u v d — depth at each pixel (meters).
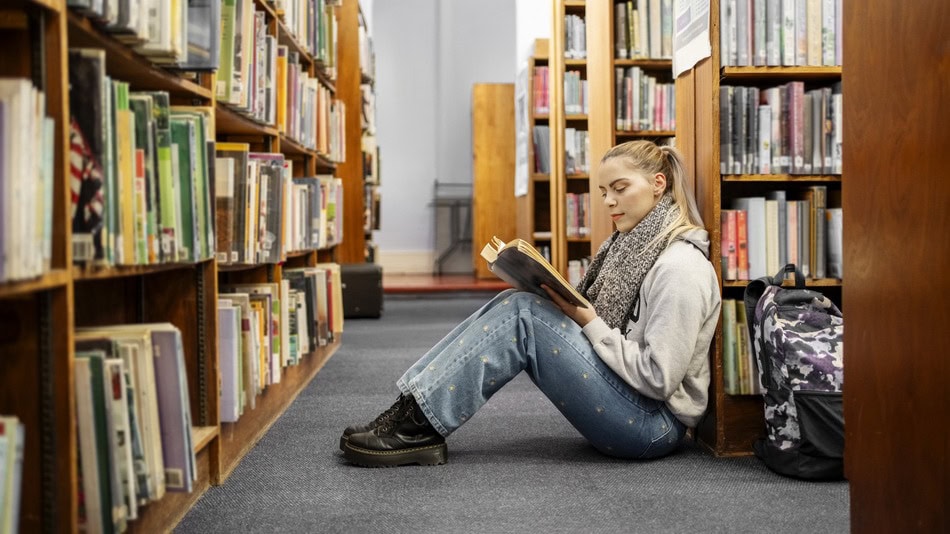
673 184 2.35
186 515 1.85
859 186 1.52
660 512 1.85
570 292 2.10
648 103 4.30
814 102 2.41
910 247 1.36
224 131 2.67
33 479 1.19
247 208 2.22
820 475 2.06
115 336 1.42
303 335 3.15
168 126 1.58
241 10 2.16
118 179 1.35
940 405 1.28
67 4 1.20
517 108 6.89
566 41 5.31
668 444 2.25
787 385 2.08
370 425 2.32
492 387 2.20
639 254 2.28
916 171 1.34
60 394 1.18
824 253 2.43
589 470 2.19
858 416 1.54
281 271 3.08
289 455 2.38
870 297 1.48
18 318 1.18
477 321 2.20
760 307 2.18
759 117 2.40
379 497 1.98
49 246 1.12
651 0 4.10
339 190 4.23
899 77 1.38
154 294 1.99
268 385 2.71
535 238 5.99
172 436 1.48
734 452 2.32
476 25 10.24
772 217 2.41
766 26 2.41
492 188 9.30
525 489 2.03
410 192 10.30
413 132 10.28
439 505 1.92
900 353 1.39
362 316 6.12
